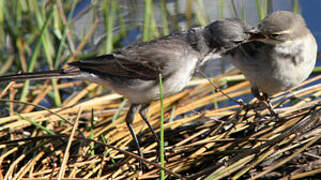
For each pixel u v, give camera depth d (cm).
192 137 1070
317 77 1294
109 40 1527
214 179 887
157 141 1049
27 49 1625
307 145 896
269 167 896
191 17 1709
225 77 1389
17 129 1157
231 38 1039
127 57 1054
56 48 1608
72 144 1066
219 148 993
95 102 1273
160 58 1031
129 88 1066
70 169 978
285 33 1029
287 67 1053
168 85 1050
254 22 1630
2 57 1603
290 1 1689
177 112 1247
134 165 988
